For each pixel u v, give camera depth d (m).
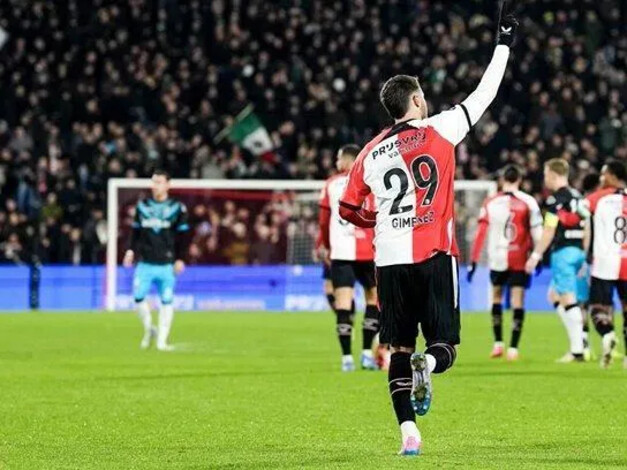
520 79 86.06
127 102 82.06
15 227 75.94
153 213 46.44
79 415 27.42
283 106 84.12
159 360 41.66
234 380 34.75
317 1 90.75
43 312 71.50
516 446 22.75
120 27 87.69
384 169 20.77
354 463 20.34
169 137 79.31
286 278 76.44
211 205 76.69
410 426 20.89
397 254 20.59
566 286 41.59
